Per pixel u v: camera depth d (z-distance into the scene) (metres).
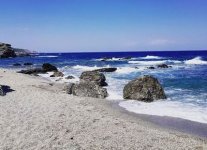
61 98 18.69
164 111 16.98
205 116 15.62
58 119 12.97
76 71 45.31
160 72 40.41
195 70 42.44
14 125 11.91
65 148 9.66
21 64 65.69
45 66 43.72
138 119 15.12
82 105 17.17
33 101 17.12
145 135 11.59
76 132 11.26
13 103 16.38
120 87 26.83
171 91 23.89
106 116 14.56
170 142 10.95
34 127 11.68
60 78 34.12
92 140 10.49
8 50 113.00
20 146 9.80
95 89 21.91
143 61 70.19
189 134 12.57
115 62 68.94
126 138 10.97
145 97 20.06
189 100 20.02
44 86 24.69
